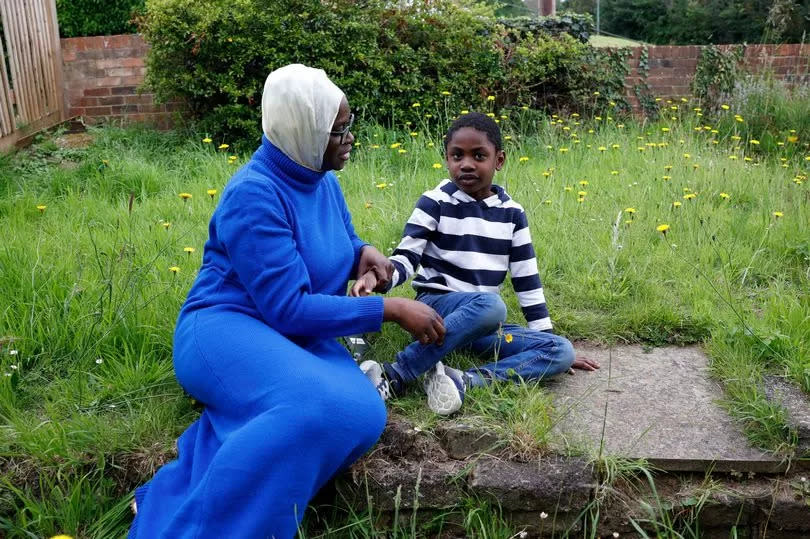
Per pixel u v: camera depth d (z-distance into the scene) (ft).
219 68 22.71
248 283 7.13
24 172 19.29
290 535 6.64
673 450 7.86
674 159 19.01
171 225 14.15
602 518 7.70
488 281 9.29
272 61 22.04
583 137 22.06
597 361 9.92
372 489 7.73
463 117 9.36
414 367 8.60
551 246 12.96
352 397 6.90
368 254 8.61
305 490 6.64
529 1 53.01
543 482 7.57
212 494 6.45
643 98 27.43
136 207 15.65
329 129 7.38
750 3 53.52
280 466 6.52
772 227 13.96
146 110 25.46
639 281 11.85
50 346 9.61
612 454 7.75
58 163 20.43
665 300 11.27
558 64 25.45
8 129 21.06
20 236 13.30
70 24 28.68
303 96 7.19
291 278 7.09
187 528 6.51
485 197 9.50
